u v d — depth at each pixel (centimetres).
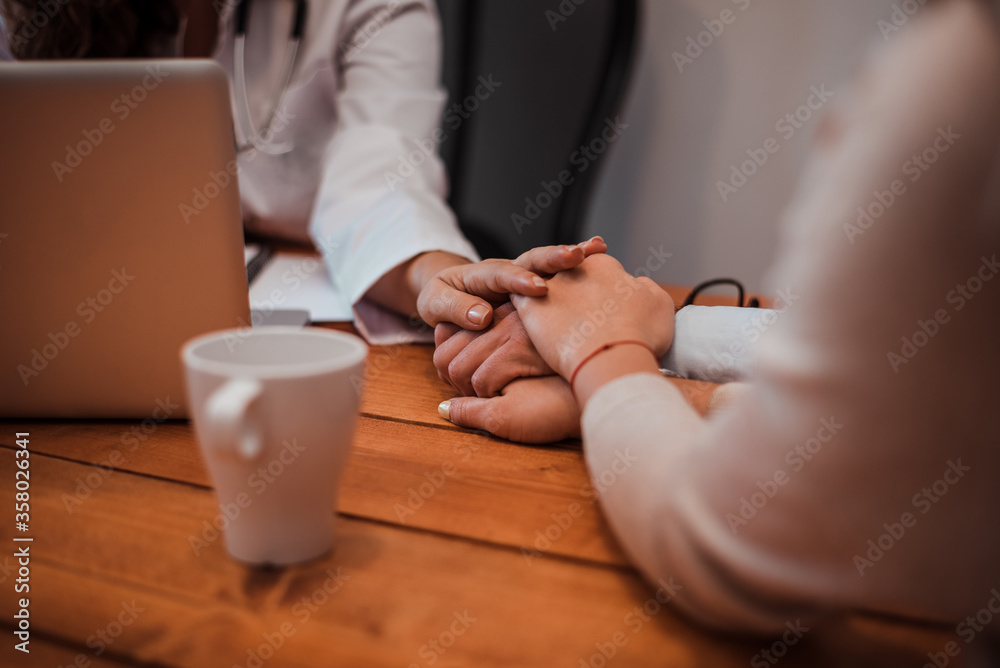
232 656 29
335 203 99
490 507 42
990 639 29
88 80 46
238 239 51
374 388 64
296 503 35
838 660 30
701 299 84
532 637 31
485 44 174
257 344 37
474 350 57
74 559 36
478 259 84
